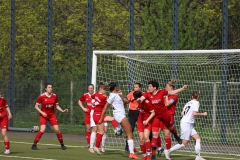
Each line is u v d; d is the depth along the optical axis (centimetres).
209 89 4853
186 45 5612
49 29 5678
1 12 7350
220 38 5975
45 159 3606
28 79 6344
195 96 3669
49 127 5894
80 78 6175
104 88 3928
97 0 7462
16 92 6222
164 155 4006
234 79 4759
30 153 3944
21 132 5922
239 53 4241
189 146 4581
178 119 4909
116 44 7281
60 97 6112
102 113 3750
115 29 7331
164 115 3606
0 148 4288
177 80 4909
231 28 5934
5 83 6291
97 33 7394
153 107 3566
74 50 7450
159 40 5719
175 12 4981
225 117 4700
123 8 7406
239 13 5975
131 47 5131
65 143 4797
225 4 4784
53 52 7388
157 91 3578
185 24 5669
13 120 6088
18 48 7169
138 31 6650
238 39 5906
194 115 3641
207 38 5769
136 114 4059
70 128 5972
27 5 7294
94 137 4028
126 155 3894
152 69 4909
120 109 3709
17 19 7256
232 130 4675
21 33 7212
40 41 7269
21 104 6184
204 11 6109
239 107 4703
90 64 5419
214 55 4538
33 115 6112
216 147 4534
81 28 7469
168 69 4903
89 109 4469
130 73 4872
